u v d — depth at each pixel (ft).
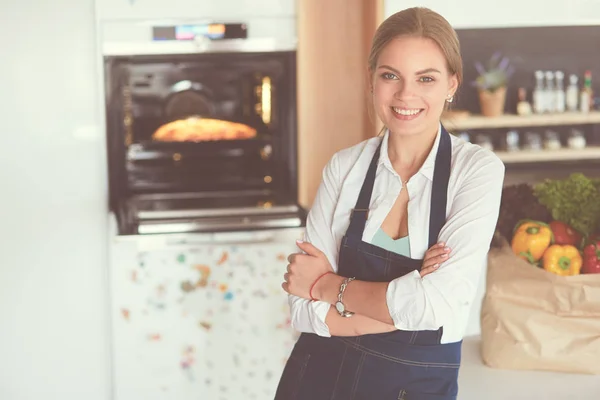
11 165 11.79
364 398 6.04
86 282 12.08
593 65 11.98
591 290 6.44
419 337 5.94
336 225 6.37
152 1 11.94
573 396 6.19
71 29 11.70
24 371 12.17
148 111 12.28
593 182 7.00
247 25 12.17
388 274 6.07
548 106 11.99
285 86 12.44
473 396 6.21
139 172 12.41
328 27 12.84
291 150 12.59
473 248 5.84
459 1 11.68
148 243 11.66
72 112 11.82
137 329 11.86
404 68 5.77
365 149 6.39
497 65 11.86
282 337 12.07
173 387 12.03
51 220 11.94
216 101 12.43
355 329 6.03
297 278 6.25
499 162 5.99
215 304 11.89
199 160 12.55
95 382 12.28
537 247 6.73
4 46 11.60
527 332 6.63
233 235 11.74
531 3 11.78
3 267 11.94
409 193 6.08
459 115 11.90
